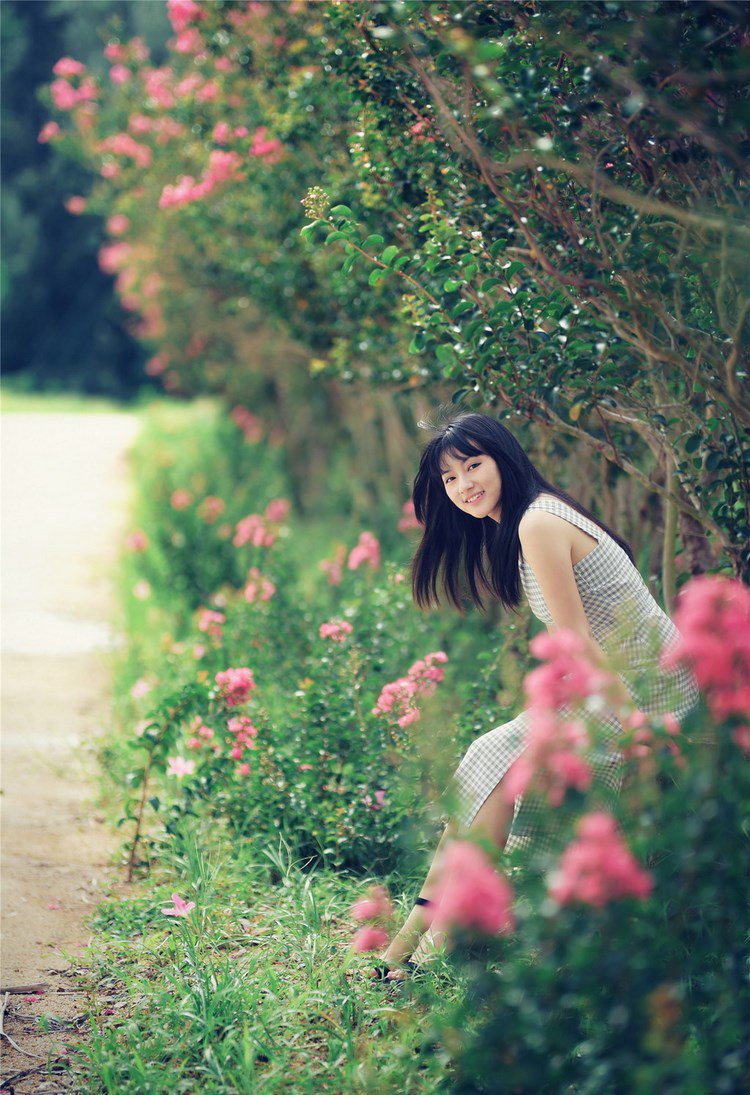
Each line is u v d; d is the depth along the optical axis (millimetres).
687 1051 2414
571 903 2104
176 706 4367
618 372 3604
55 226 35250
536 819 2439
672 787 2750
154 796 4555
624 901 2061
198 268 9727
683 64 2559
